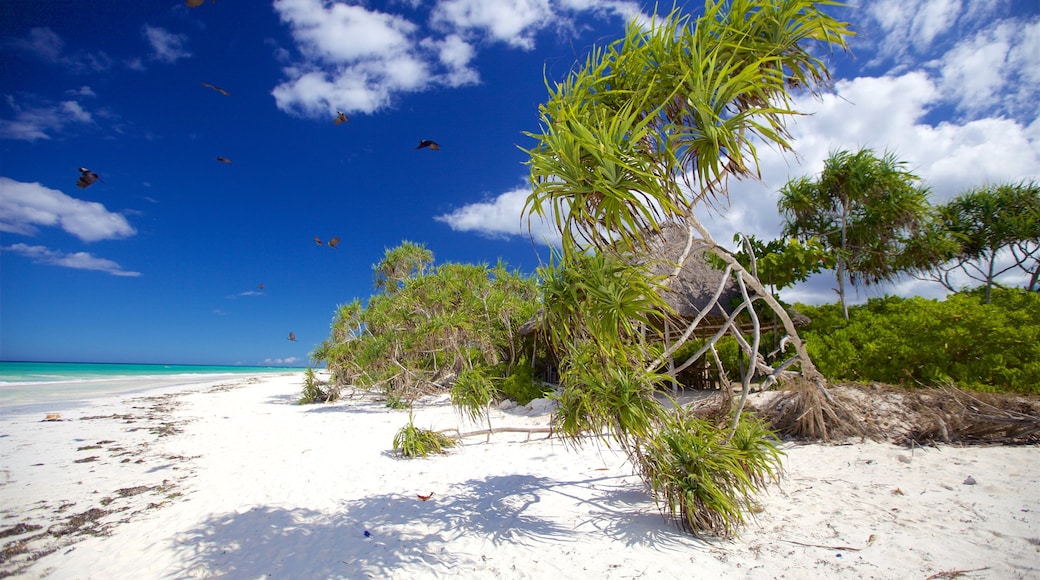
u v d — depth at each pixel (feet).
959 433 20.45
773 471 17.48
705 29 12.89
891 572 10.27
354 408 48.26
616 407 12.78
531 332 43.14
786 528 13.02
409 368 46.11
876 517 13.30
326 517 15.71
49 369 193.16
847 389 25.77
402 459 23.53
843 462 18.70
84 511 16.83
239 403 56.95
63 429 35.01
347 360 53.36
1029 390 23.47
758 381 34.01
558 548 12.63
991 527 12.10
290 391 80.74
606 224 12.01
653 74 13.15
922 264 44.55
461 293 47.37
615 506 15.70
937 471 16.92
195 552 13.25
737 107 13.16
